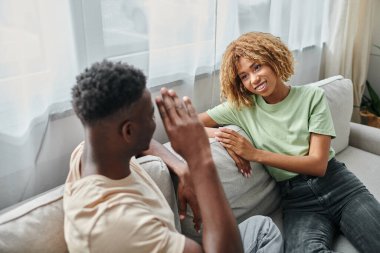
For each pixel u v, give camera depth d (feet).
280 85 4.13
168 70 4.18
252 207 4.08
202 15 4.30
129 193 2.06
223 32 4.79
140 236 1.84
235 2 4.77
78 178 2.15
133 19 3.59
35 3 2.82
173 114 2.17
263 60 3.86
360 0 7.39
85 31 3.25
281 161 3.87
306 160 3.85
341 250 3.77
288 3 5.62
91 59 3.37
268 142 4.19
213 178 2.12
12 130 2.93
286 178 4.22
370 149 5.83
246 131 4.39
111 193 1.99
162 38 3.94
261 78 3.88
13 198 3.14
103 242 1.82
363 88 8.18
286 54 4.05
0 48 2.72
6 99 2.85
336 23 7.09
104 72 1.85
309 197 4.05
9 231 2.23
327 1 6.81
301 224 3.85
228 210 2.07
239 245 2.03
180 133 2.14
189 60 4.33
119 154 2.00
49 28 2.98
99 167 2.03
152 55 3.92
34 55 2.93
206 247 1.95
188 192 2.96
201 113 4.77
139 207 1.98
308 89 4.19
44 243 2.32
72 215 1.96
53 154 3.41
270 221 3.48
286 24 5.75
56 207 2.46
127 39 3.61
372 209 3.75
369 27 7.73
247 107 4.36
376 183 4.87
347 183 4.02
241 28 5.08
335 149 5.53
